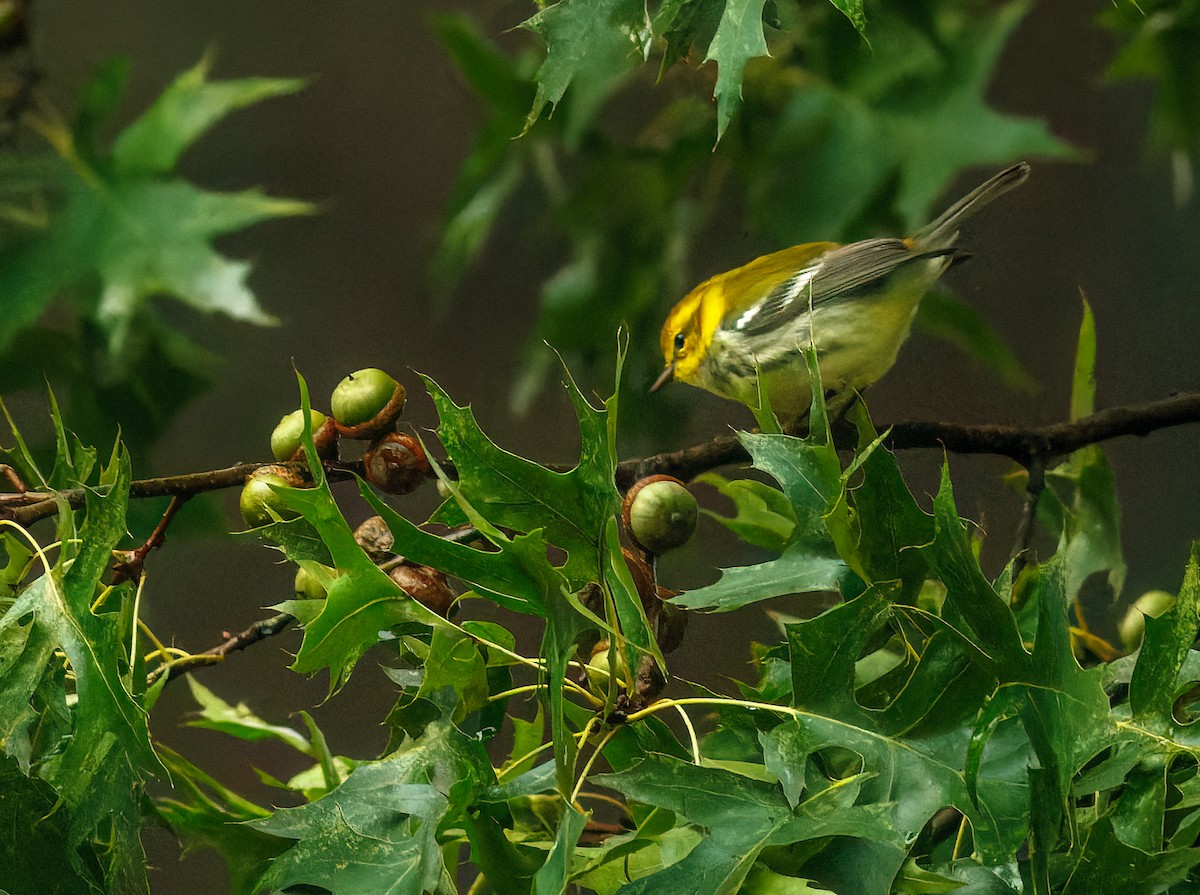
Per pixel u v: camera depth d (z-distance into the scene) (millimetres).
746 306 4566
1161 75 4578
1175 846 4289
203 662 4344
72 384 4543
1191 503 4660
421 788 4301
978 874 4285
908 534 4297
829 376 4570
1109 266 4742
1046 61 4812
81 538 4312
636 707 4301
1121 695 4328
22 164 4520
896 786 4285
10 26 4520
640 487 4359
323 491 4297
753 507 4406
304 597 4359
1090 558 4434
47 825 4305
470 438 4297
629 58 4500
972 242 4801
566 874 4273
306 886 4293
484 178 4559
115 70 4531
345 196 5215
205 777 4363
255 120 5246
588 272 4551
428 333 5008
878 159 4504
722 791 4285
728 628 4555
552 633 4289
